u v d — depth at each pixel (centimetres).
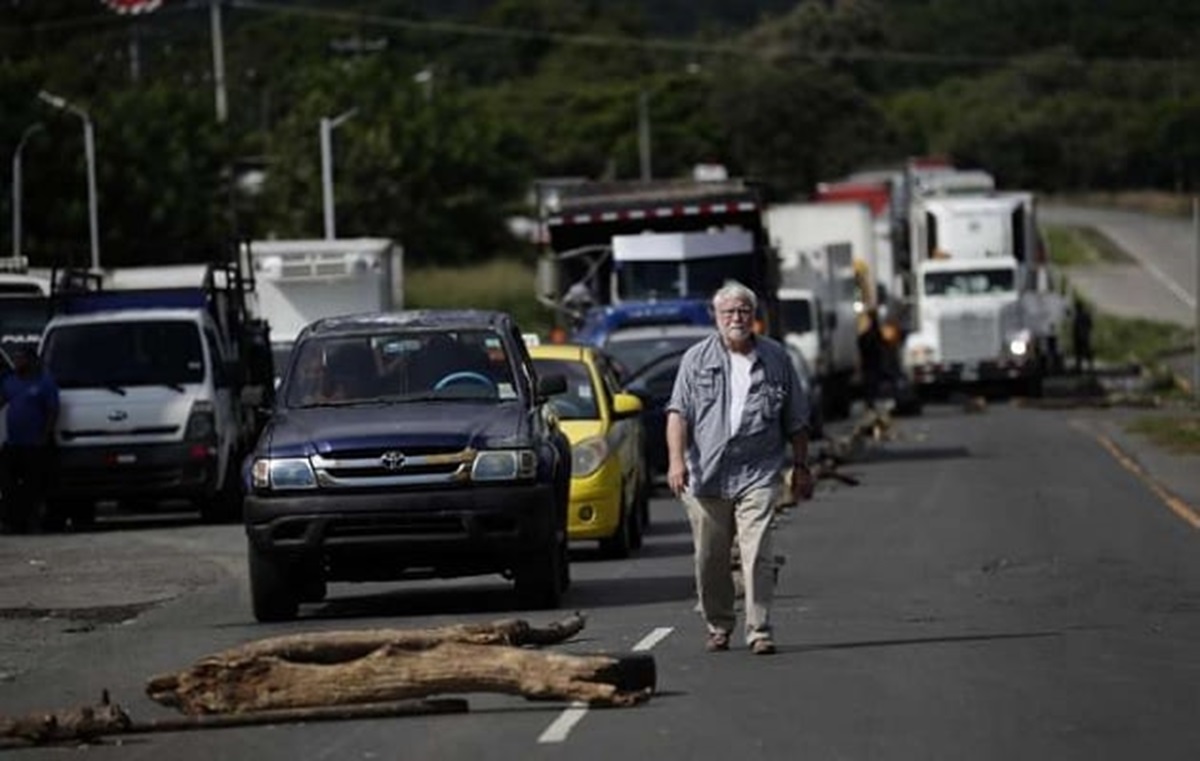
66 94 19100
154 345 6588
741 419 3416
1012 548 5100
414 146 19675
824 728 2816
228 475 6650
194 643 3866
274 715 2931
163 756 2762
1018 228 13962
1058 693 3064
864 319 11531
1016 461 8100
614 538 5122
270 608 4081
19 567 5319
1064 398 12938
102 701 3047
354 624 4019
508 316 4425
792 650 3497
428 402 4188
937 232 13950
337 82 19962
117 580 5006
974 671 3262
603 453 5078
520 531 3997
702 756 2648
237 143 18112
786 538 5409
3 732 2852
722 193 8731
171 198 15562
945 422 11138
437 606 4284
